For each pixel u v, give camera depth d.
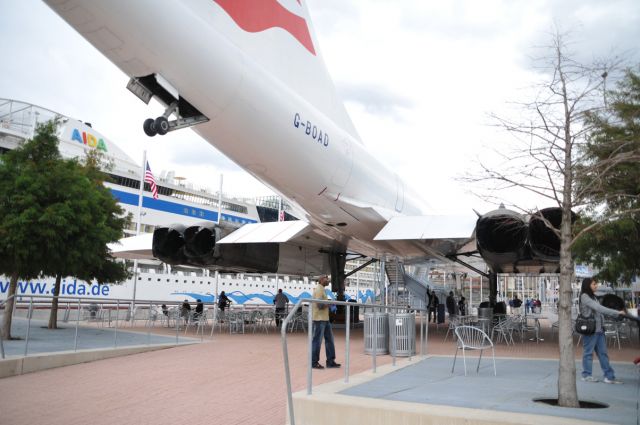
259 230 15.90
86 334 13.03
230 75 8.23
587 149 8.02
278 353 9.81
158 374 7.45
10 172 11.82
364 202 13.30
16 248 11.24
